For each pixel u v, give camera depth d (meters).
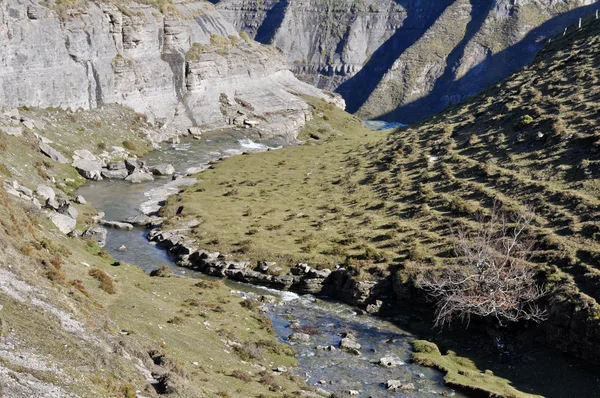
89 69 120.31
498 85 123.94
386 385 48.91
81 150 105.81
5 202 57.25
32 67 107.88
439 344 57.69
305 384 47.34
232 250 73.75
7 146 88.00
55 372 30.92
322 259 70.81
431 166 96.50
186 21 156.38
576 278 59.19
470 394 48.53
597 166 78.31
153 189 99.94
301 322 60.41
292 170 110.19
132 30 132.62
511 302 57.75
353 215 84.50
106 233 77.56
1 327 32.53
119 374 33.88
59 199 81.94
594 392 49.38
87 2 123.00
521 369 53.31
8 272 38.59
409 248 71.62
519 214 73.56
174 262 72.75
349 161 111.56
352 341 56.06
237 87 163.00
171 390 34.94
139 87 134.25
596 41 116.94
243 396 40.72
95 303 45.25
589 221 68.00
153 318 49.56
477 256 62.00
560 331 54.62
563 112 95.19
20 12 105.44
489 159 91.94
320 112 176.00
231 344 50.88
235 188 99.44
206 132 143.88
